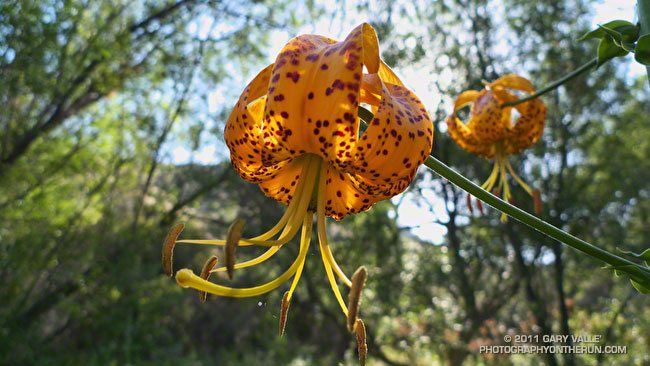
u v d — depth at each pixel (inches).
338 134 38.1
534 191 84.4
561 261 319.9
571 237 40.1
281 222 44.5
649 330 359.9
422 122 39.6
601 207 342.0
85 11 287.7
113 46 282.4
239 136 43.5
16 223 280.5
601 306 397.1
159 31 351.6
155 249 372.8
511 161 307.0
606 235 349.1
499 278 354.6
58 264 289.3
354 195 46.5
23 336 272.8
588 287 438.3
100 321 284.5
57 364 271.1
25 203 278.4
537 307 305.3
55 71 257.8
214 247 451.2
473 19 310.0
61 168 308.2
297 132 39.1
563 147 318.0
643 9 48.6
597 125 340.8
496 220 316.2
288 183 48.9
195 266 428.8
